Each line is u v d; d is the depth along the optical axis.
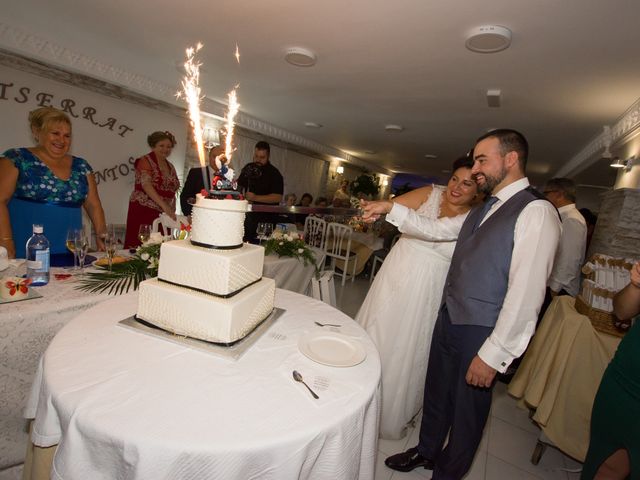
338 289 4.96
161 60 3.65
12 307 1.27
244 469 0.72
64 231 1.89
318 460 0.83
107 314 1.22
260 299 1.23
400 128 5.51
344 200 8.62
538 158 6.81
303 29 2.60
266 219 3.72
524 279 1.22
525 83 3.12
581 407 1.82
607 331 1.77
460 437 1.44
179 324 1.10
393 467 1.77
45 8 2.76
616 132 3.89
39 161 1.79
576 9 1.94
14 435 1.34
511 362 1.26
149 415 0.76
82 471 0.74
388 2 2.10
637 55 2.37
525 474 1.89
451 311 1.46
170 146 3.53
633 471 1.15
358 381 1.01
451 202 1.78
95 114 3.98
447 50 2.65
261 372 0.98
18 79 3.34
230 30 2.77
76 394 0.80
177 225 2.49
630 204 2.89
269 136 6.86
